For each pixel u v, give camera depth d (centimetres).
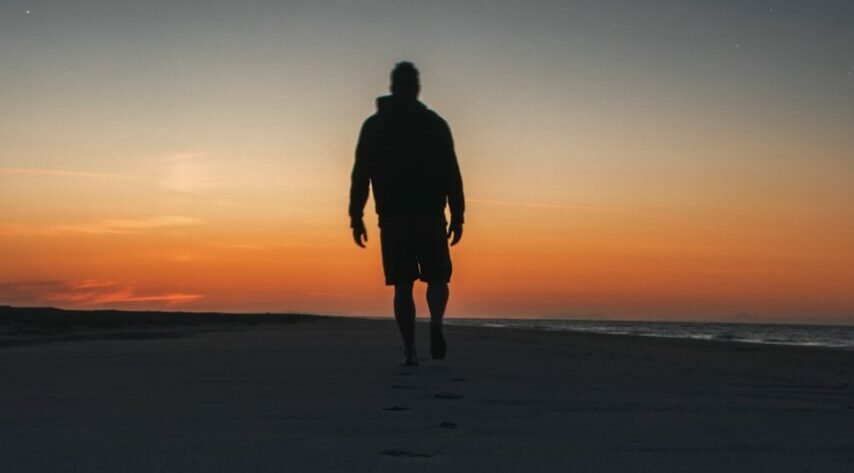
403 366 594
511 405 381
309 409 362
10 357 697
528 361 659
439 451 264
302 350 786
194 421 326
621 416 352
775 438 302
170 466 238
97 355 718
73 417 339
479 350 812
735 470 245
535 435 298
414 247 625
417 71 642
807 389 501
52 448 266
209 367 586
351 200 650
